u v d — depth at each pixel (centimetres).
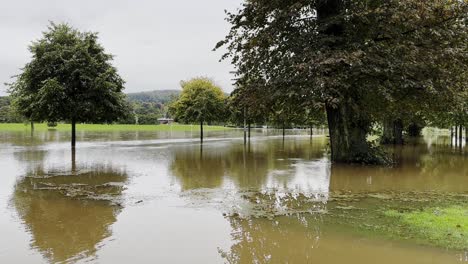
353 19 1577
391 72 1492
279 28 1634
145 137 4059
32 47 2327
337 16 1563
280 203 942
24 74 2323
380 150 1786
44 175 1350
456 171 1527
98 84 2306
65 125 7850
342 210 875
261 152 2344
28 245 631
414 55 1497
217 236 686
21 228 723
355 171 1505
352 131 1750
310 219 800
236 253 604
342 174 1424
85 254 592
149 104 14075
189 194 1040
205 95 3375
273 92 1627
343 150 1752
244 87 1839
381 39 1636
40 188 1114
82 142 3116
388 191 1106
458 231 712
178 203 933
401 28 1586
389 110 1908
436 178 1348
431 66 1558
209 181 1252
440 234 696
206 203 934
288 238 678
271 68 1716
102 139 3581
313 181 1269
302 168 1583
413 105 1808
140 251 607
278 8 1678
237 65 1864
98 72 2400
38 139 3400
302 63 1468
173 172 1446
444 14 1562
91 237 673
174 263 561
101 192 1060
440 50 1492
